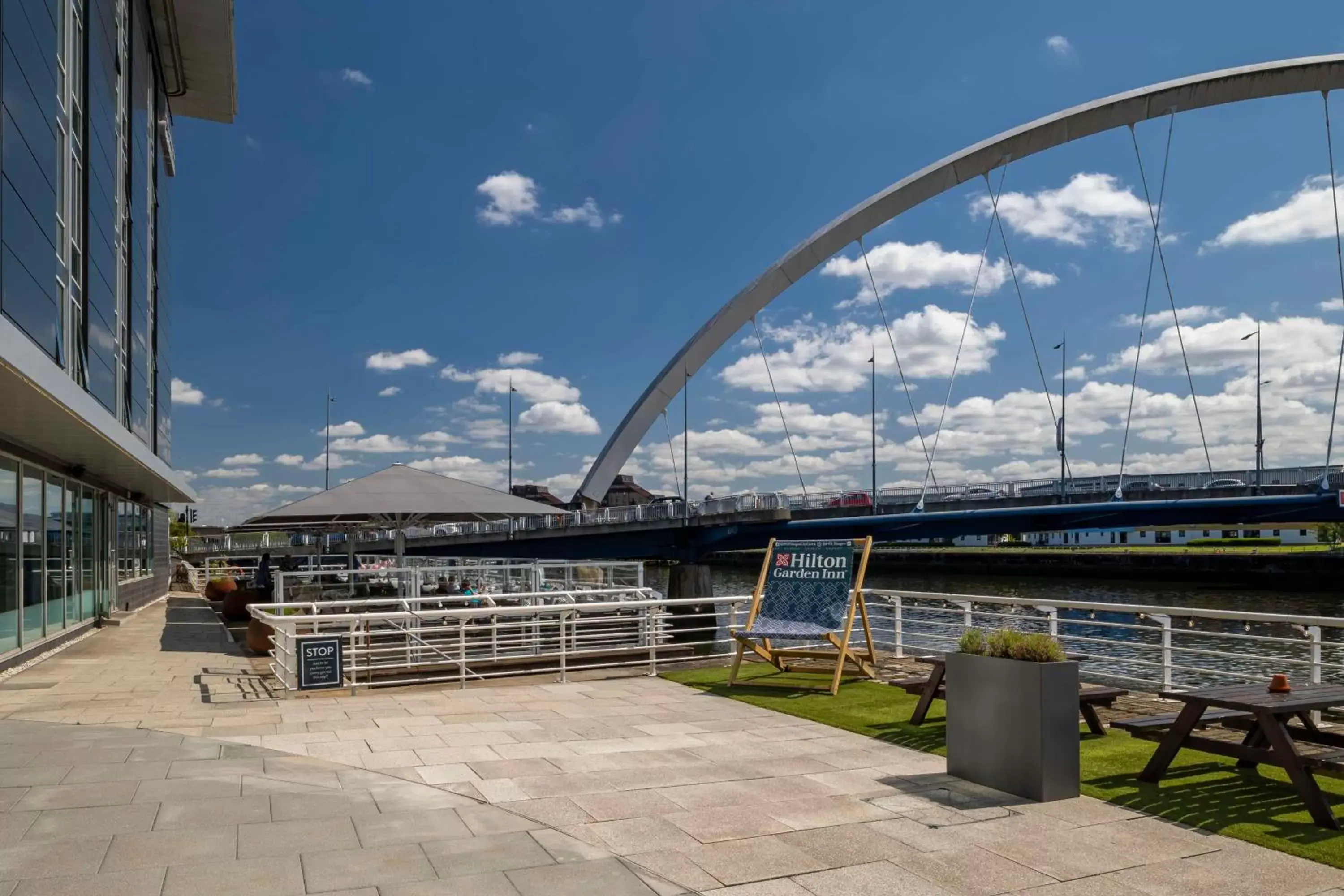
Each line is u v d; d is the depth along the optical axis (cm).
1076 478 4903
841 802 512
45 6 1236
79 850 423
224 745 650
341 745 655
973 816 485
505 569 1877
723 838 451
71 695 941
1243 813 486
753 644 966
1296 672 1716
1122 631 2709
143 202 2420
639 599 1373
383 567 2048
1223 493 4312
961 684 566
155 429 2667
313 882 386
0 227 999
